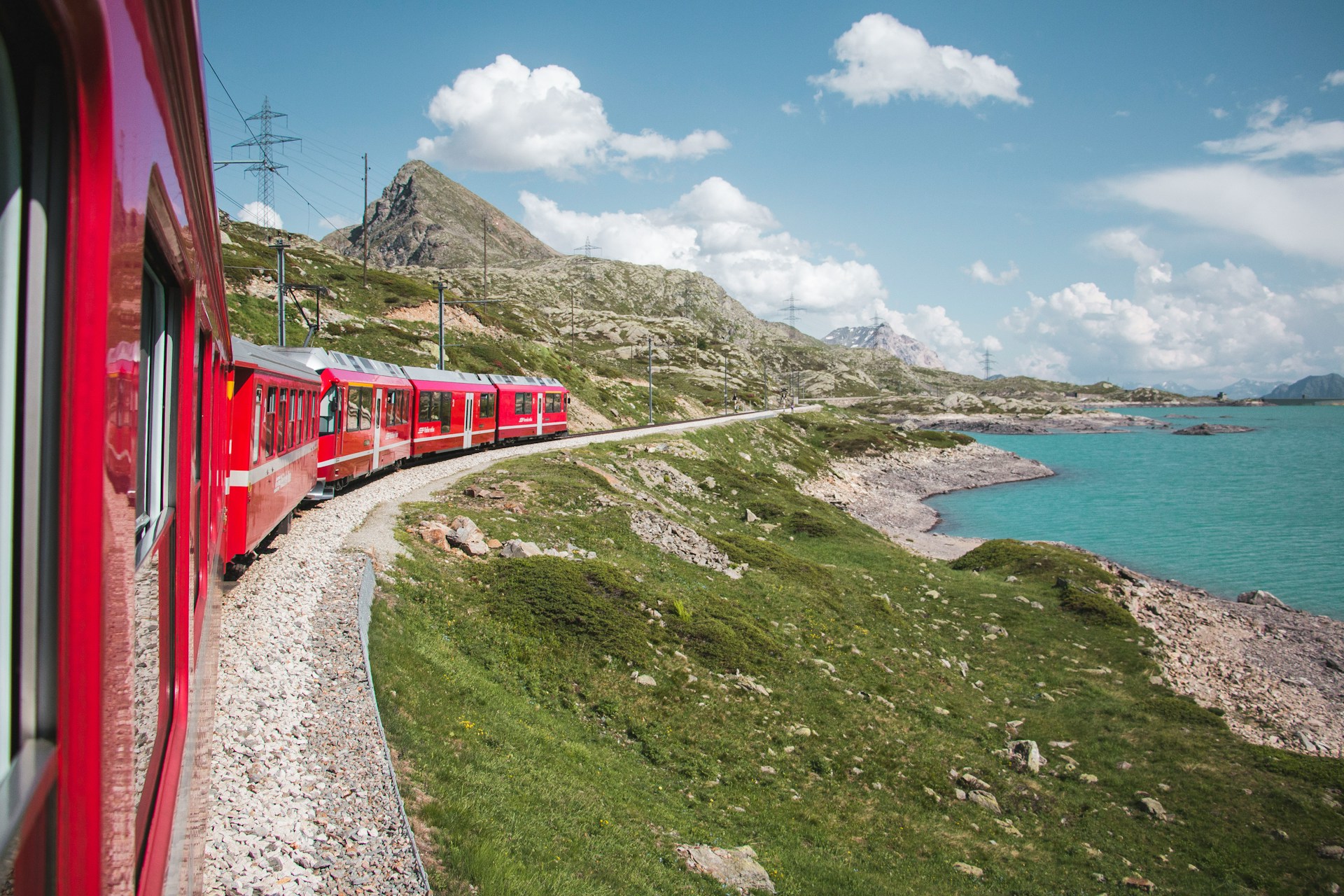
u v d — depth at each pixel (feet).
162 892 13.62
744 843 55.67
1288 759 89.86
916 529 252.42
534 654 70.69
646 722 68.08
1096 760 89.40
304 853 29.78
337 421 89.76
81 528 7.27
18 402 6.67
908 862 61.98
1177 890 67.26
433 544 84.38
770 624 99.76
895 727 84.53
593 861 40.45
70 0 6.37
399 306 303.48
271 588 55.42
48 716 7.12
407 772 38.99
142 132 9.16
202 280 19.17
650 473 178.60
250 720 37.47
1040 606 138.21
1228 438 603.26
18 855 6.22
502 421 165.89
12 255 6.50
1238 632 140.87
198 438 21.80
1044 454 486.38
